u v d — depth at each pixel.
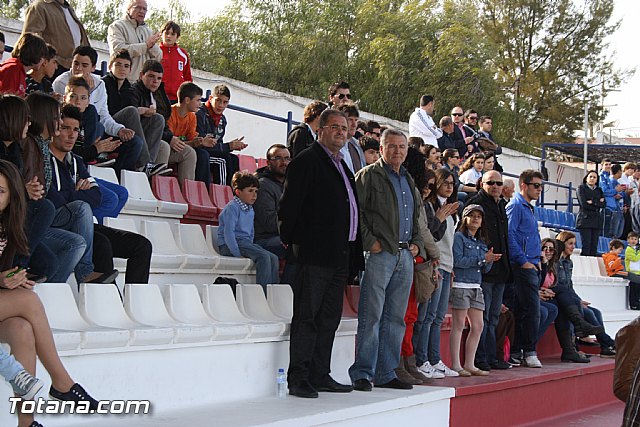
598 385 9.85
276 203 7.73
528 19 34.50
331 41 25.23
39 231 5.12
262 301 6.72
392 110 24.50
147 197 7.82
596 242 15.28
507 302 9.30
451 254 7.73
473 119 13.73
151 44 9.18
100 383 4.98
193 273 7.00
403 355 7.21
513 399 8.04
